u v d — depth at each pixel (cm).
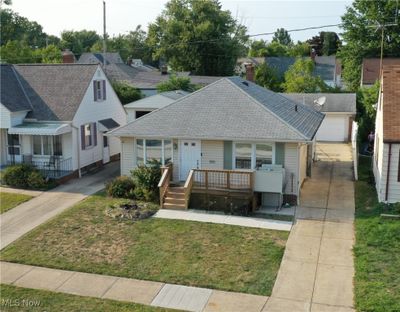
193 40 7219
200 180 2269
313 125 2670
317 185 2600
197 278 1530
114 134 2462
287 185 2264
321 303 1365
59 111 2931
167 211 2189
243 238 1848
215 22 7444
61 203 2350
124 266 1630
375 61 5853
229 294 1431
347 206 2222
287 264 1620
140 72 6247
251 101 2444
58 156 2925
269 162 2292
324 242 1800
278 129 2250
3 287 1503
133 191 2384
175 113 2505
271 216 2106
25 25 10588
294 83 5144
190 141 2405
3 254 1750
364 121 3731
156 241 1834
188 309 1351
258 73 6069
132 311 1343
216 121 2386
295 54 10475
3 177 2670
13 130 2811
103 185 2706
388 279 1472
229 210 2166
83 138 3012
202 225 1997
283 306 1355
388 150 2092
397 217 1978
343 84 7506
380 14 6028
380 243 1731
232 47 7425
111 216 2114
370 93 3944
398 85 2344
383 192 2133
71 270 1614
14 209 2269
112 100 3466
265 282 1495
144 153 2506
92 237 1892
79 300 1412
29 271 1614
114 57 9231
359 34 6216
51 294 1452
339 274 1538
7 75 3142
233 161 2348
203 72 7362
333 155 3494
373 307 1311
